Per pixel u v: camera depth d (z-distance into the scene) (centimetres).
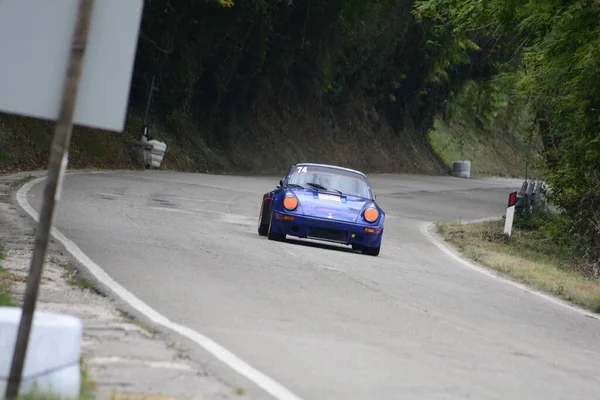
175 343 2644
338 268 4884
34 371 1848
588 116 6919
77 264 3972
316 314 3431
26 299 1788
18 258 3975
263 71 16925
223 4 12825
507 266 6056
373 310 3675
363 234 5822
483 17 7269
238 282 3997
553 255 8044
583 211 8344
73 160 11712
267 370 2466
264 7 14600
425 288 4544
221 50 15625
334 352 2788
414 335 3238
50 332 1867
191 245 5103
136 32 1844
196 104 16038
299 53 17312
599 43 6047
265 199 6269
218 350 2616
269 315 3309
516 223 9856
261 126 17875
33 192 7175
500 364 2897
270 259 4916
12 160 10181
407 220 9675
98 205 6794
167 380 2220
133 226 5709
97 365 2284
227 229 6356
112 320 2877
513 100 10131
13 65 1798
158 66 13862
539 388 2614
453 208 12419
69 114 1789
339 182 6178
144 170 12712
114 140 13025
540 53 7225
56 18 1811
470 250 7069
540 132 9338
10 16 1798
